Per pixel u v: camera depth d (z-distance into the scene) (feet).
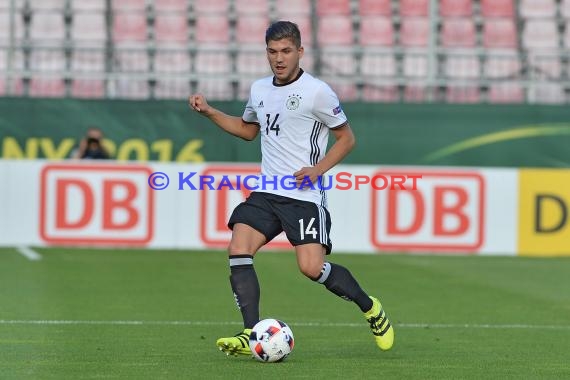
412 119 212.64
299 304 130.21
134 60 243.60
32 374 78.07
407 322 115.14
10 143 212.02
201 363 83.41
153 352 89.71
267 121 84.48
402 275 169.58
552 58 238.48
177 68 245.86
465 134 213.25
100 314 117.39
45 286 145.89
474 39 261.65
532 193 208.74
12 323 108.37
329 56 249.34
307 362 84.79
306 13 263.29
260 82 85.81
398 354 90.84
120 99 212.02
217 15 260.21
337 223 207.41
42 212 207.51
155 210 206.80
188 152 212.43
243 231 84.07
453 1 264.93
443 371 81.92
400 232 207.92
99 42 249.14
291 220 83.51
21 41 249.75
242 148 212.84
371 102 212.23
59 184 207.41
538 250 209.15
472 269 180.96
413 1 266.36
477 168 207.72
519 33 263.29
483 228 208.13
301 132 83.97
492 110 213.46
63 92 242.58
